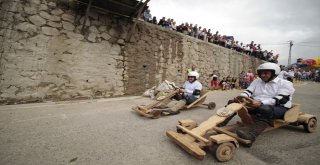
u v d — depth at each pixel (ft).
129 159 9.46
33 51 22.06
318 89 52.75
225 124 12.80
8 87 20.80
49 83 23.36
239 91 46.01
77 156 9.61
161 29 34.76
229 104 12.59
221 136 9.62
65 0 23.71
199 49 43.24
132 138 12.19
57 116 16.65
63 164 8.81
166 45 35.96
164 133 13.28
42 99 22.93
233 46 58.70
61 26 23.80
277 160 9.77
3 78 20.47
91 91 26.94
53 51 23.39
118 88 29.73
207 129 10.34
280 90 12.54
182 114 18.99
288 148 11.23
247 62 61.52
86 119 16.11
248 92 13.56
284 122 12.39
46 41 22.84
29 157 9.30
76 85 25.50
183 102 18.93
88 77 26.48
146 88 33.35
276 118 12.34
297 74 88.74
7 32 20.42
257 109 12.01
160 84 31.99
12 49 20.80
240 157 9.96
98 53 27.17
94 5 24.36
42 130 13.08
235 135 10.89
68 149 10.36
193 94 20.48
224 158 9.38
